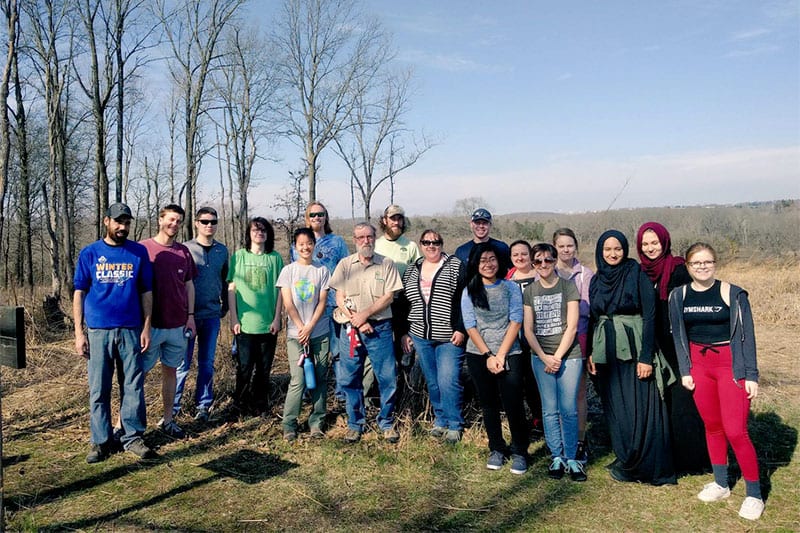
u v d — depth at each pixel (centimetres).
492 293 446
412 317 511
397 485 421
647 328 412
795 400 611
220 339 787
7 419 559
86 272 450
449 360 491
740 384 373
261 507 384
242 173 2042
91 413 457
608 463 462
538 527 360
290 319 504
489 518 372
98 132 1444
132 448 465
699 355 390
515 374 439
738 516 371
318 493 405
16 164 2114
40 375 722
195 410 574
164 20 1648
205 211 557
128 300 455
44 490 406
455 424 500
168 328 495
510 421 443
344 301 504
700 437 428
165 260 492
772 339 950
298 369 503
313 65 1761
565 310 431
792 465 448
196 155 2261
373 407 577
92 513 373
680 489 412
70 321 1039
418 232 2641
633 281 418
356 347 500
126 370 462
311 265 521
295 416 509
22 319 324
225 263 582
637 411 416
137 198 3375
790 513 373
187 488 412
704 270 383
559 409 436
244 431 526
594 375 454
